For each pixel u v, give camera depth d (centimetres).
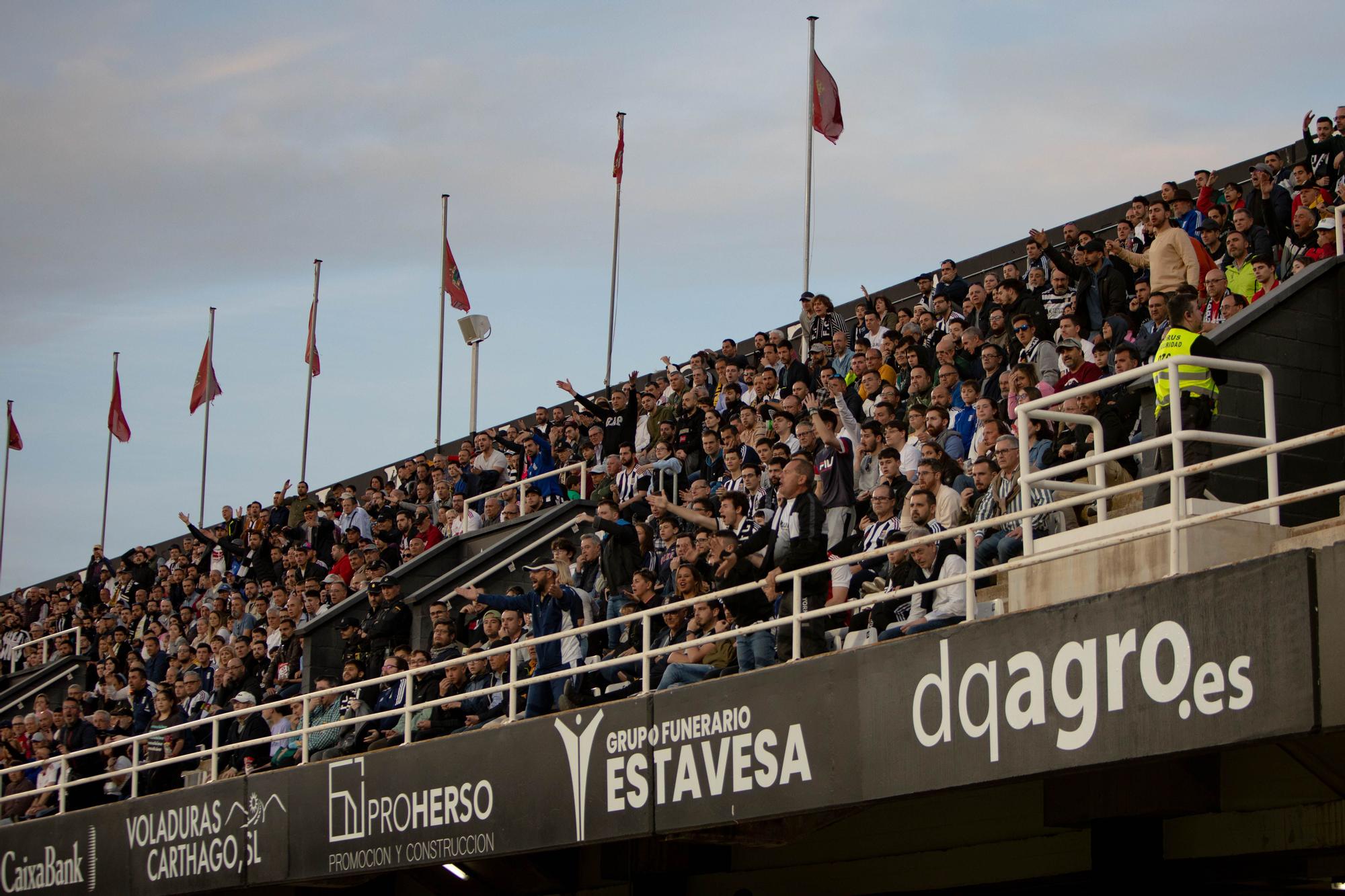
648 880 2102
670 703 1733
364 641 2727
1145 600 1262
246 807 2317
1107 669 1287
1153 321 2019
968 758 1399
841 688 1536
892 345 2602
